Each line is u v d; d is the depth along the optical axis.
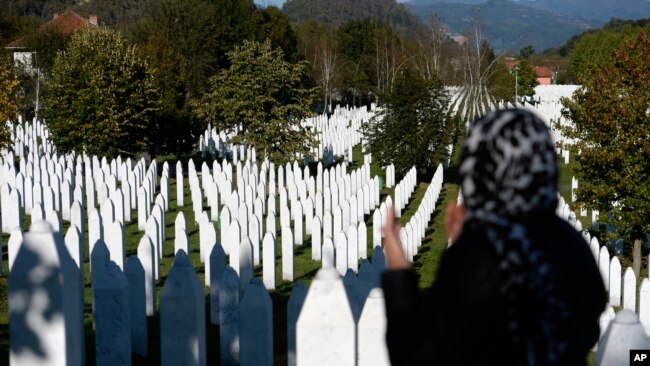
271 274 15.49
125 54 34.31
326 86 72.06
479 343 2.57
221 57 62.16
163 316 5.83
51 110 33.31
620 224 18.62
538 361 2.58
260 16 74.12
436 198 29.34
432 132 33.66
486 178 2.71
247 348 7.39
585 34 122.38
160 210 18.17
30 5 152.50
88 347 9.59
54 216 14.87
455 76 73.56
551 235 2.71
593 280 2.75
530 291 2.58
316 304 4.18
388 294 2.82
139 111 34.12
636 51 19.77
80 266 12.87
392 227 3.01
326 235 19.58
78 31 38.34
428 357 2.60
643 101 18.30
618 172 18.88
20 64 53.03
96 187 25.45
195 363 5.85
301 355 4.18
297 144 34.59
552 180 2.71
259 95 34.09
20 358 4.02
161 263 17.39
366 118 53.03
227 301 9.11
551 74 140.62
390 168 33.44
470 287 2.58
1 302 11.91
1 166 24.42
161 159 42.78
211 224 15.16
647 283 12.60
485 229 2.66
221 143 41.41
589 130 19.64
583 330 2.73
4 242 18.47
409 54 78.19
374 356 4.58
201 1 65.38
